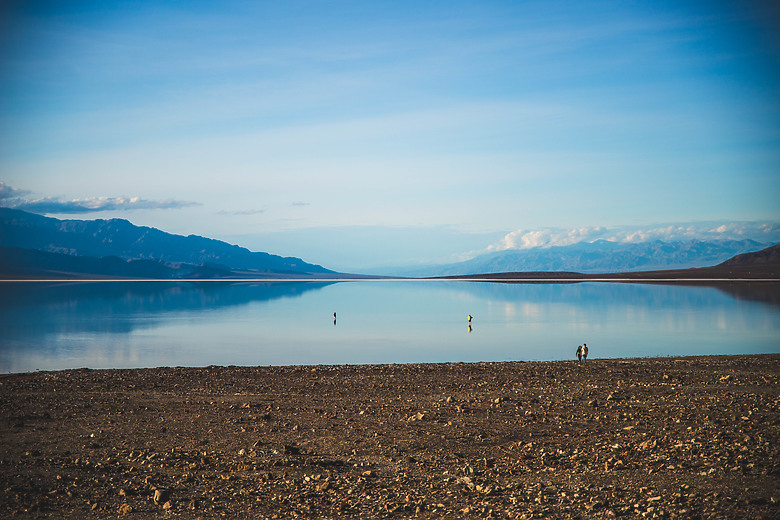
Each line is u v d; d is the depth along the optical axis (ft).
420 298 491.72
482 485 54.24
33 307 381.60
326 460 63.57
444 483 55.67
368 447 68.80
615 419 78.02
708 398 89.04
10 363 156.15
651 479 53.52
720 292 511.40
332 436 73.82
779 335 207.62
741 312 305.53
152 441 72.23
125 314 327.26
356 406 91.45
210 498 52.65
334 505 50.47
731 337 203.62
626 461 59.16
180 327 255.29
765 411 78.02
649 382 107.86
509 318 294.66
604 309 342.44
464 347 190.19
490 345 193.88
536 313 323.37
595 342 196.03
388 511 48.78
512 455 64.28
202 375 124.06
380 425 78.84
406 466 61.41
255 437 73.82
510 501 50.16
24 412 87.86
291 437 73.67
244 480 57.57
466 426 77.10
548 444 67.82
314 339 212.84
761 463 55.31
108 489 54.85
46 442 71.72
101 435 75.05
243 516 48.44
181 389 107.55
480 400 93.56
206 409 90.22
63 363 155.53
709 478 52.54
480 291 618.03
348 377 120.78
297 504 50.98
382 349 187.52
